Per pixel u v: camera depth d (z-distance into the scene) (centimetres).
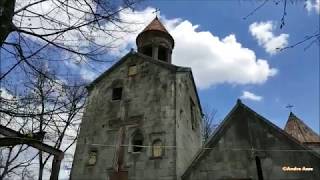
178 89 2359
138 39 2930
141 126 2219
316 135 2802
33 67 677
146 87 2403
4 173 1878
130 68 2573
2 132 788
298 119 2962
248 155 1797
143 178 2000
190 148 2348
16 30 598
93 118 2402
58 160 997
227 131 1906
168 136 2102
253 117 1909
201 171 1823
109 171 2106
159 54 2902
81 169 2183
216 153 1850
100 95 2509
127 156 2125
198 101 2905
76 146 2298
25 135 721
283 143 1788
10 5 582
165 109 2231
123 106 2369
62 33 635
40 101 780
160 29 2902
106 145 2233
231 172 1772
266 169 1733
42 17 620
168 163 1994
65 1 625
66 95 1435
